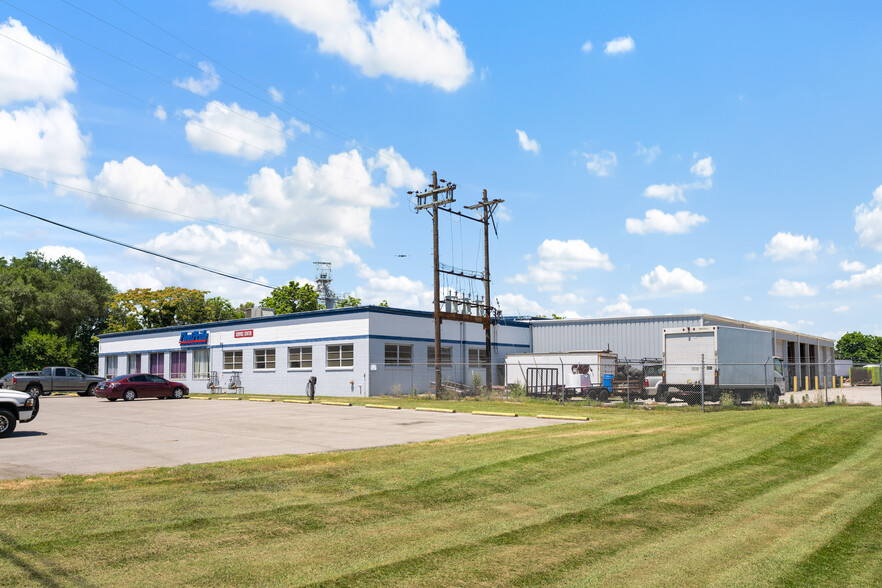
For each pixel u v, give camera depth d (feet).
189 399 118.32
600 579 20.26
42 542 23.25
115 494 30.86
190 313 224.94
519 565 21.54
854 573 20.84
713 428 54.85
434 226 115.34
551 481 34.76
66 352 201.36
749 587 19.65
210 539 24.06
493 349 144.87
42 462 40.98
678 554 22.74
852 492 32.45
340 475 35.88
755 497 31.53
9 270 245.24
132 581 19.63
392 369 122.11
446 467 38.14
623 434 52.26
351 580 20.04
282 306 250.37
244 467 37.93
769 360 102.32
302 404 100.78
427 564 21.57
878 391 144.46
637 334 140.87
